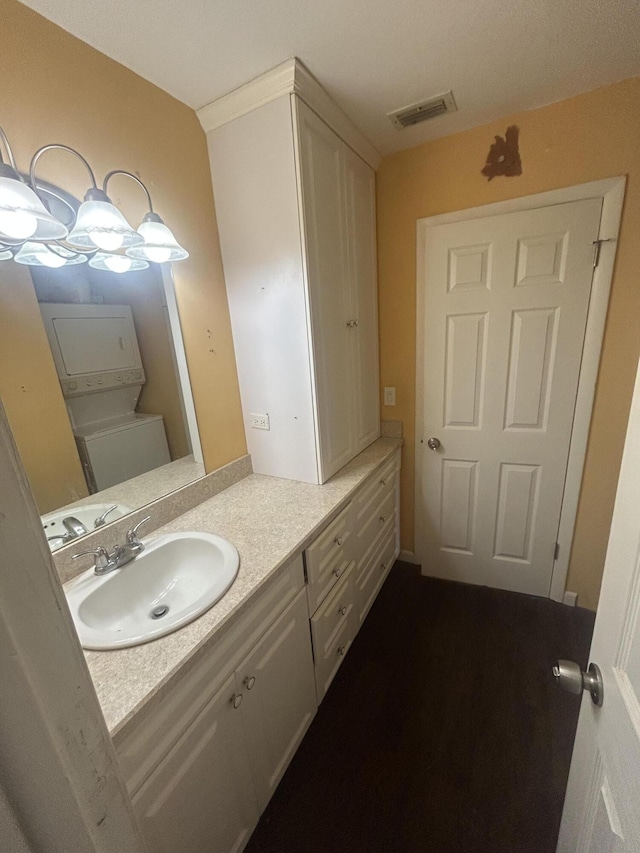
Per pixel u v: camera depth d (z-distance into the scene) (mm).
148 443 1303
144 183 1214
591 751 633
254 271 1465
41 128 957
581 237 1540
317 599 1334
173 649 787
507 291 1707
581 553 1875
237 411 1665
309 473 1599
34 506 299
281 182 1304
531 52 1180
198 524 1312
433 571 2240
